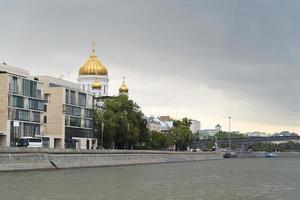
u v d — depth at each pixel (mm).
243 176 132625
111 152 183875
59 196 73625
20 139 171000
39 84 196125
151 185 96375
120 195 76875
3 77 175625
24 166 129750
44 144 198500
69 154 152625
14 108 180000
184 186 96000
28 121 188125
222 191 87375
